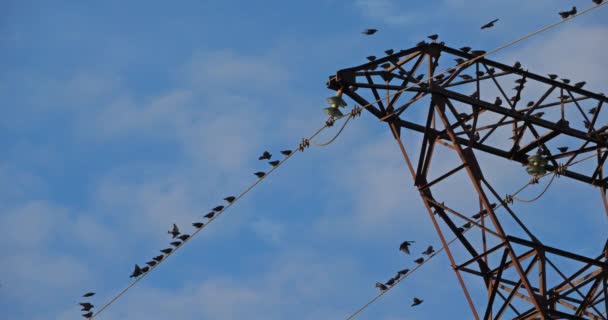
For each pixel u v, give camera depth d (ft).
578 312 115.03
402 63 116.26
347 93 114.83
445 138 116.16
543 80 118.83
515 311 112.27
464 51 116.06
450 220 114.11
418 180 114.52
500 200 112.27
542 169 119.34
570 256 111.45
